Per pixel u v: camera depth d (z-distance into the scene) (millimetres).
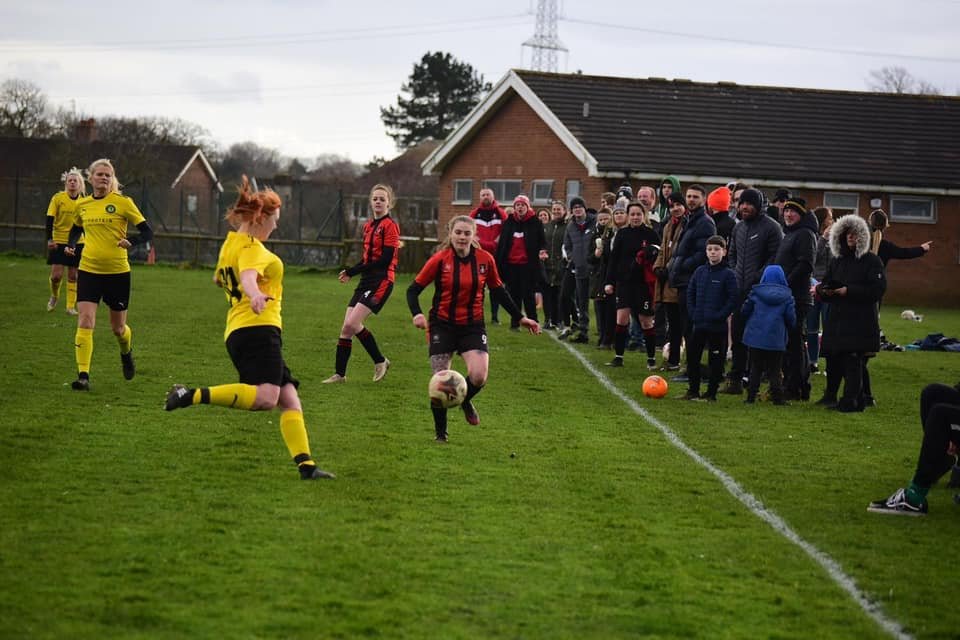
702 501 12078
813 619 8586
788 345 20078
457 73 142750
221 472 12391
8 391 16859
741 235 20578
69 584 8648
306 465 12227
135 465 12555
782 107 57844
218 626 7898
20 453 12852
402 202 74125
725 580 9430
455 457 13750
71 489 11422
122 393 17203
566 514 11273
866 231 18531
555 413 17484
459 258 14508
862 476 13750
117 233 17375
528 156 55375
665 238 22531
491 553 9852
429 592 8789
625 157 51562
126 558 9289
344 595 8648
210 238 54500
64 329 24875
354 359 22891
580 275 27547
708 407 18781
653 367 23156
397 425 15758
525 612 8445
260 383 11742
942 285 54062
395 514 10969
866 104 59031
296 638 7734
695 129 54719
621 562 9766
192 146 99375
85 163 87125
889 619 8719
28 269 44812
